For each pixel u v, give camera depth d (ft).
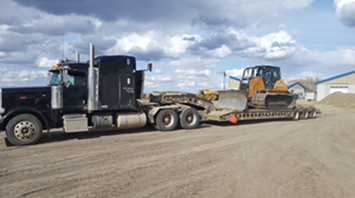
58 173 16.66
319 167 18.95
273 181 15.70
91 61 29.37
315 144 27.40
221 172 17.21
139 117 32.81
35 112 26.86
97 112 31.22
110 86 30.73
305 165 19.38
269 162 19.92
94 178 15.72
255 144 26.55
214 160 20.17
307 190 14.34
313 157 21.80
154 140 28.25
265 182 15.47
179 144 26.18
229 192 13.76
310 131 36.40
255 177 16.33
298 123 46.52
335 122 48.65
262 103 45.80
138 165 18.57
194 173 16.90
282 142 27.86
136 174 16.56
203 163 19.29
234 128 38.55
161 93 40.50
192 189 14.10
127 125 31.99
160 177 16.03
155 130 35.91
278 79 50.19
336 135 33.65
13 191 13.64
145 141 27.63
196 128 38.27
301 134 33.60
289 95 49.70
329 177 16.70
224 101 48.67
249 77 50.19
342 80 161.68
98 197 12.88
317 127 40.73
